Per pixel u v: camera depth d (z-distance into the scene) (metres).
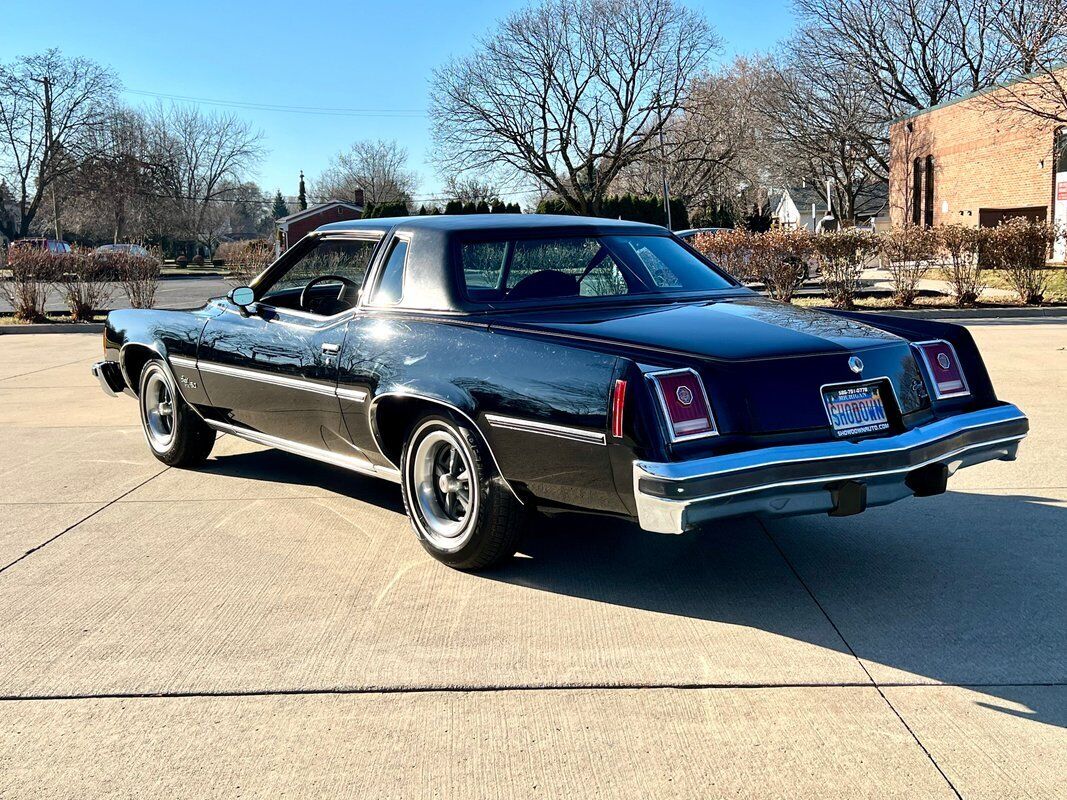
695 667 3.35
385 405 4.43
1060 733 2.88
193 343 5.76
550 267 4.52
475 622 3.76
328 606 3.94
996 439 4.06
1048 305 17.06
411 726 2.98
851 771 2.69
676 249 5.03
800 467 3.49
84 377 10.90
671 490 3.34
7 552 4.64
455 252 4.40
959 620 3.72
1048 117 22.06
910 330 4.24
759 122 53.28
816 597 3.98
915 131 34.69
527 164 56.03
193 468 6.35
